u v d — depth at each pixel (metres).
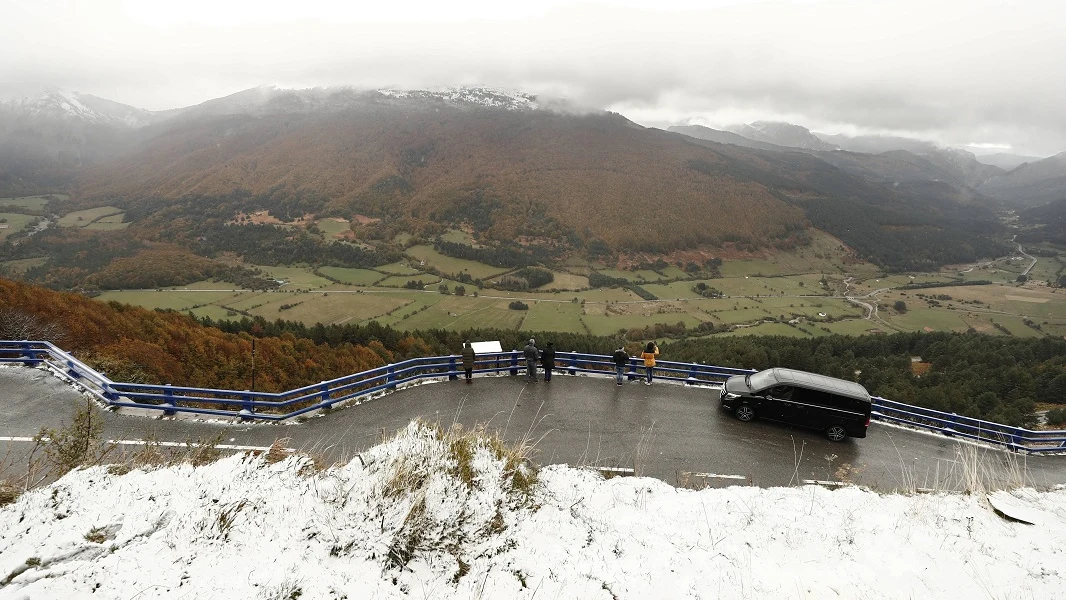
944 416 15.30
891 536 6.01
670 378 17.55
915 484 11.52
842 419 13.55
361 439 11.83
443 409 13.98
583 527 6.13
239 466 6.18
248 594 4.09
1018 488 8.49
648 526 6.38
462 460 6.40
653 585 4.95
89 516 4.91
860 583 5.01
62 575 4.08
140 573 4.18
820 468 11.93
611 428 13.28
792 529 6.28
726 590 4.87
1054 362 61.22
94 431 8.30
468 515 5.58
